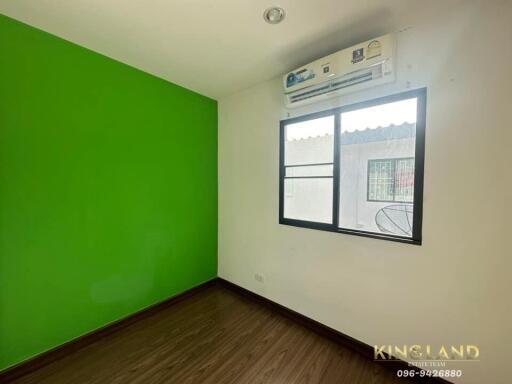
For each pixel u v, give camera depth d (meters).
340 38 1.68
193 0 1.33
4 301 1.51
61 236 1.74
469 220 1.35
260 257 2.53
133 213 2.17
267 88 2.38
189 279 2.71
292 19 1.47
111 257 2.02
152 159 2.29
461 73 1.35
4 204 1.50
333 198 1.94
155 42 1.74
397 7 1.36
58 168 1.71
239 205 2.74
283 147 2.28
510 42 1.21
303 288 2.16
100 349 1.82
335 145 1.91
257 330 2.07
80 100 1.79
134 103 2.13
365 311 1.77
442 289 1.45
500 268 1.28
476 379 1.36
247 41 1.72
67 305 1.78
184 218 2.62
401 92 1.56
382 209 1.79
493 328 1.30
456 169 1.38
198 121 2.73
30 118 1.57
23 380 1.53
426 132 1.47
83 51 1.79
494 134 1.27
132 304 2.18
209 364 1.68
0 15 1.44
